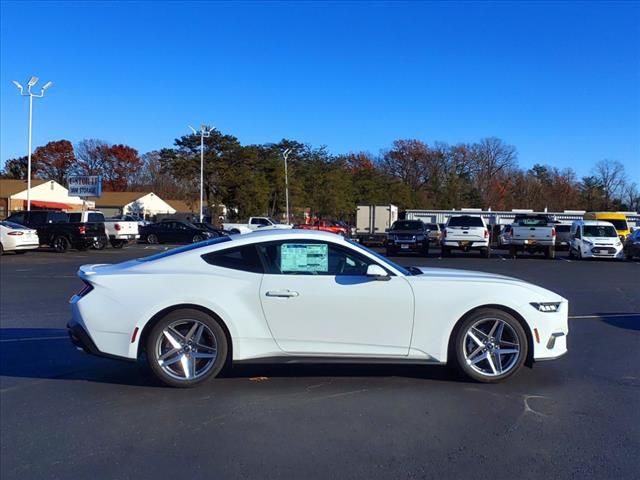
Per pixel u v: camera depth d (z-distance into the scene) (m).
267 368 6.16
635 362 6.63
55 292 12.52
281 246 5.59
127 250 29.19
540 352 5.60
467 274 5.92
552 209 91.62
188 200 69.88
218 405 5.05
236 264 5.54
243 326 5.41
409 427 4.54
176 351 5.44
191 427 4.55
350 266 5.59
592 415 4.83
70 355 6.88
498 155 94.25
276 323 5.43
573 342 7.72
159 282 5.42
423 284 5.51
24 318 9.37
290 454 4.04
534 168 98.38
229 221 64.75
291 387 5.54
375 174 79.00
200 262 5.55
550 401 5.18
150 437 4.36
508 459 3.96
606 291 13.43
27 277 15.60
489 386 5.59
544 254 26.75
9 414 4.87
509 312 5.59
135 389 5.52
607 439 4.32
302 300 5.41
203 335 5.50
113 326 5.37
